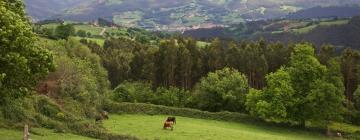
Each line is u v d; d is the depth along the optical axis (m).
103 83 105.44
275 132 95.31
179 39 155.75
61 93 79.50
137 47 166.25
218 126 93.19
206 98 115.31
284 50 141.00
